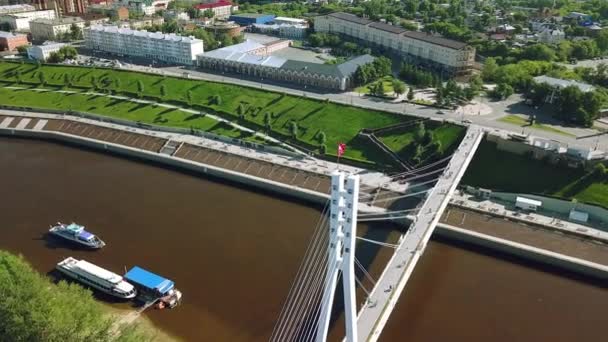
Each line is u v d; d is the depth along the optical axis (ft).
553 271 438.81
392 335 359.46
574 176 526.98
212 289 406.00
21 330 304.30
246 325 369.30
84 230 476.13
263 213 527.40
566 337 359.66
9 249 457.27
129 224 499.51
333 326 365.81
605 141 586.04
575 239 462.19
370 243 472.03
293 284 410.93
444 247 473.26
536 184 534.37
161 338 357.41
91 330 317.22
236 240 474.08
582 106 638.53
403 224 499.51
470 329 365.20
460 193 540.93
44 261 442.50
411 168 584.81
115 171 622.54
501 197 530.27
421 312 382.63
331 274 300.40
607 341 356.79
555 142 560.61
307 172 589.73
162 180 600.39
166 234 482.69
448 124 623.36
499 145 574.97
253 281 414.82
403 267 370.94
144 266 434.30
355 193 282.36
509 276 431.02
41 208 528.22
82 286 390.42
